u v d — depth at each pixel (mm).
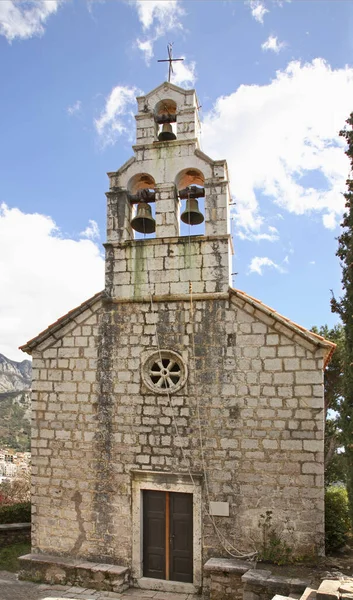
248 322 11109
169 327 11664
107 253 12445
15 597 10172
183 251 11883
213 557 10438
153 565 11062
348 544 11781
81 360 12195
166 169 12391
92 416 11875
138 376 11688
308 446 10281
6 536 14242
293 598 8250
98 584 10742
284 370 10680
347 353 10852
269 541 10156
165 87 12844
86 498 11594
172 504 11156
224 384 11031
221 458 10773
